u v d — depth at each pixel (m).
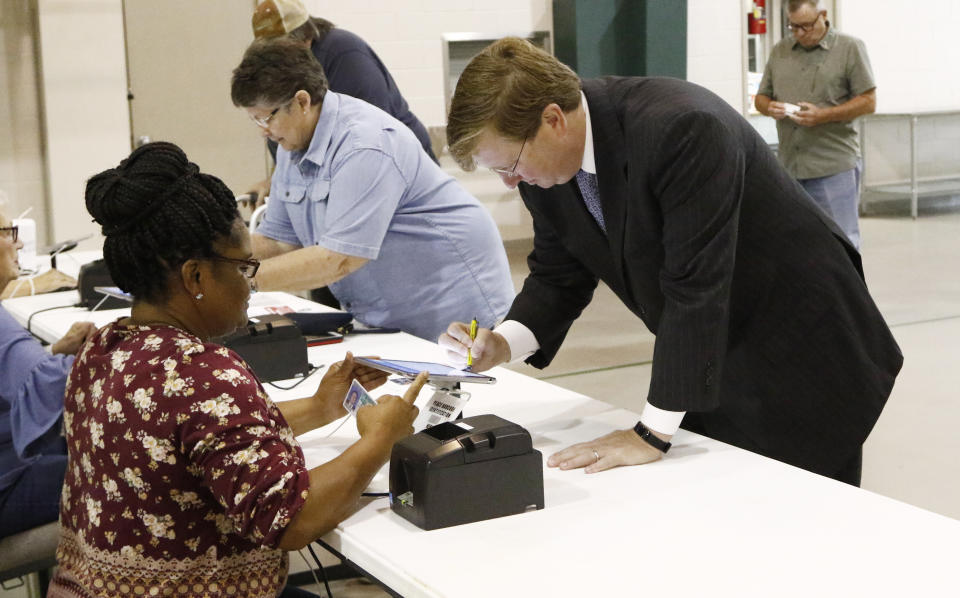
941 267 6.50
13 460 2.10
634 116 1.66
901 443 3.81
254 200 4.13
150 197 1.33
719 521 1.43
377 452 1.46
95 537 1.33
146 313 1.40
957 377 4.57
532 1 7.48
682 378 1.63
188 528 1.32
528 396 2.11
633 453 1.67
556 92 1.63
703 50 7.69
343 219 2.53
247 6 6.74
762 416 1.89
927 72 7.41
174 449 1.29
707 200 1.59
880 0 7.14
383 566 1.34
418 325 2.85
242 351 2.27
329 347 2.61
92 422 1.33
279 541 1.31
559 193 1.85
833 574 1.26
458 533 1.43
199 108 6.75
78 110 6.11
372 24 6.96
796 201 1.82
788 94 5.54
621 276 1.84
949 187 7.84
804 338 1.82
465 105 1.62
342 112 2.58
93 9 6.06
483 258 2.85
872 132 7.57
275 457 1.30
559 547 1.36
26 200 6.18
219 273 1.40
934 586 1.22
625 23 7.48
